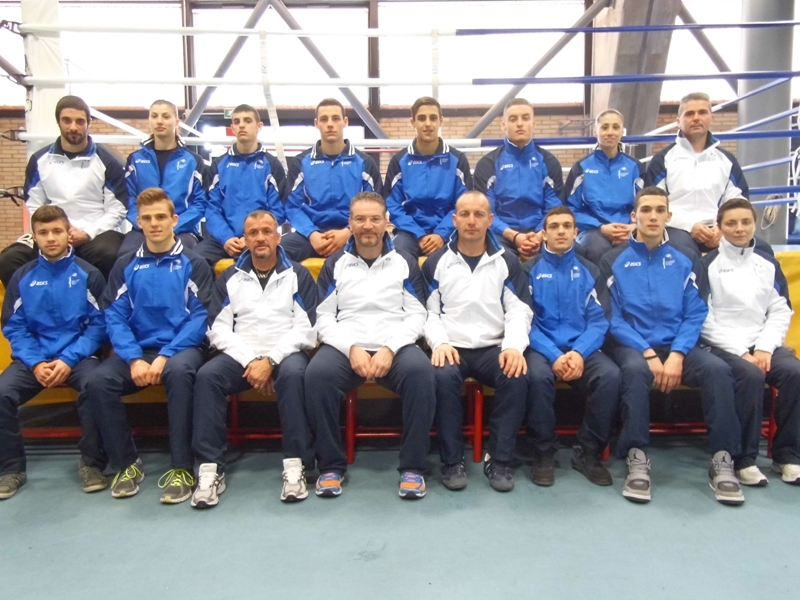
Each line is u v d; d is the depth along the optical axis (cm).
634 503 171
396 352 188
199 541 150
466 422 225
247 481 187
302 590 128
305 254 244
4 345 224
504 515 163
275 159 263
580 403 253
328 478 177
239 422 240
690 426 216
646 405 179
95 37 608
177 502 172
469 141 283
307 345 193
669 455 208
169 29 264
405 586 129
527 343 191
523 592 127
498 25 608
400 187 253
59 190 238
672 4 421
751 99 430
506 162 254
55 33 277
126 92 615
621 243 229
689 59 607
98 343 200
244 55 606
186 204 252
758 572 135
